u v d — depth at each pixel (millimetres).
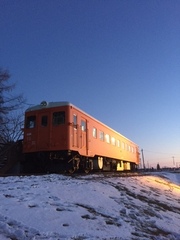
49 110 17703
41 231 6156
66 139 16938
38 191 9305
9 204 7516
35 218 6828
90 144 20016
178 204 14258
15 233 5844
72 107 17703
